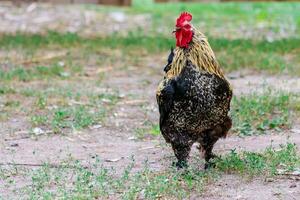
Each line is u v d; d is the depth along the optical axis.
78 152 13.70
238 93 17.91
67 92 18.17
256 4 33.88
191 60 11.35
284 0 34.41
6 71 20.44
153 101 17.69
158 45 24.17
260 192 11.27
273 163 12.35
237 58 21.70
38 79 19.94
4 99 17.64
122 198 10.98
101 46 24.59
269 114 15.91
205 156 12.20
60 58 22.70
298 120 15.58
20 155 13.52
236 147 13.71
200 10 32.22
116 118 16.17
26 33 26.97
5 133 15.02
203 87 11.26
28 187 11.60
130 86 19.42
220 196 11.11
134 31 27.97
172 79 11.37
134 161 13.04
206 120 11.48
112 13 30.80
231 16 31.03
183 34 11.36
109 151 13.77
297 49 23.45
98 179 11.70
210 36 26.08
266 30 28.28
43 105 16.91
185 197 11.05
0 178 12.11
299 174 11.98
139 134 14.86
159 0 34.34
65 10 31.03
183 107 11.34
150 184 11.40
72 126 15.30
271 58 21.81
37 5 31.66
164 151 13.69
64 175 12.16
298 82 19.12
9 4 31.72
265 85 18.61
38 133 14.96
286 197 11.05
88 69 21.45
